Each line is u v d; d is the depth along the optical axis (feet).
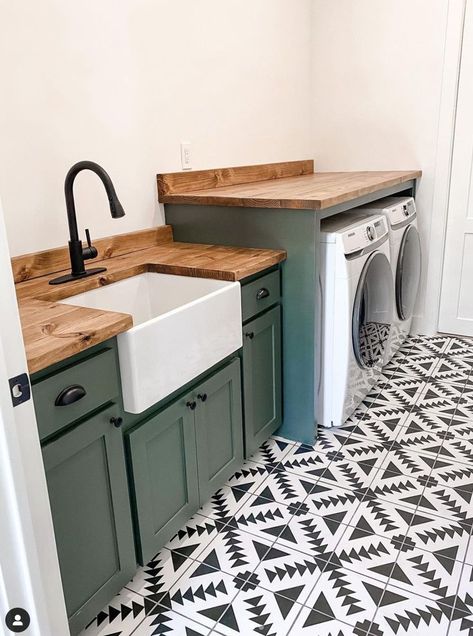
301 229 6.52
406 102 10.29
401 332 10.16
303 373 7.11
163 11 7.03
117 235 6.75
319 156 11.54
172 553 5.44
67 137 5.91
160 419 4.82
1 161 5.24
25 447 2.73
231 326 5.64
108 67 6.31
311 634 4.45
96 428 4.12
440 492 6.23
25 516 2.75
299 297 6.81
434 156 10.27
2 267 2.49
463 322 11.14
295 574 5.10
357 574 5.06
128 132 6.75
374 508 5.99
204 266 5.97
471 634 4.36
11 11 5.13
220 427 5.91
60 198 5.92
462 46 9.63
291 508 6.06
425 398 8.54
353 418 8.02
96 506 4.25
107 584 4.47
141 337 4.33
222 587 4.99
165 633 4.54
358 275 7.14
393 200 9.89
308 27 10.80
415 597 4.76
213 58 8.11
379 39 10.26
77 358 3.92
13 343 2.59
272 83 9.78
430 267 10.89
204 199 7.06
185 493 5.40
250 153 9.37
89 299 5.57
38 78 5.49
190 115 7.79
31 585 2.84
